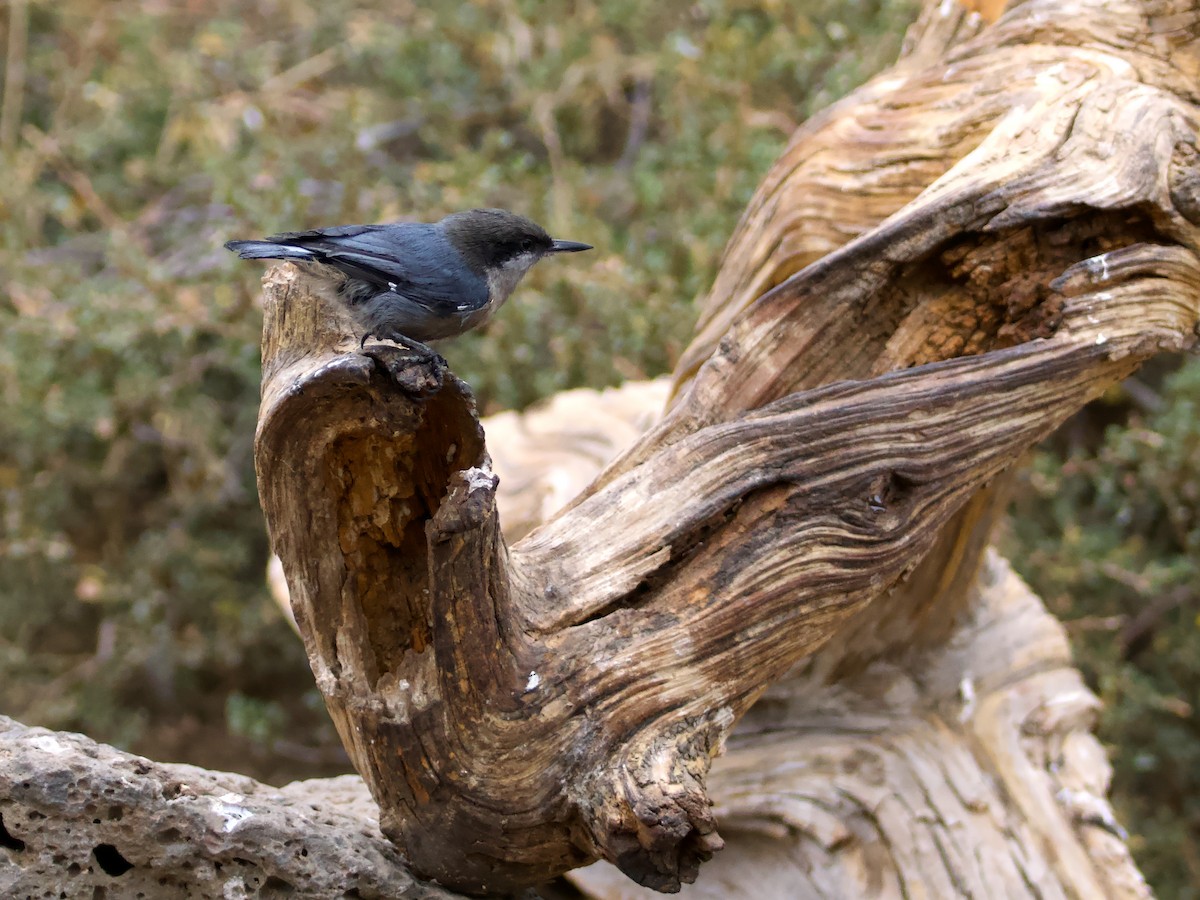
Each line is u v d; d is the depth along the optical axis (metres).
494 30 16.27
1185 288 7.16
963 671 8.98
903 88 8.26
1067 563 12.81
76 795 5.37
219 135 14.59
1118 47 7.80
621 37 17.30
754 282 8.59
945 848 7.67
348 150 14.54
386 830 6.11
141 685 17.06
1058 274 7.14
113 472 14.91
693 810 5.46
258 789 6.64
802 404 6.66
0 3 16.23
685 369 9.02
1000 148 7.29
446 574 5.54
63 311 13.41
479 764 5.80
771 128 15.20
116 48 17.30
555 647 5.93
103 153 16.73
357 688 5.98
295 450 5.81
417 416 5.70
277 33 18.19
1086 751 8.63
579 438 11.00
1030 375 6.86
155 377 14.24
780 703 8.68
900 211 7.21
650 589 6.30
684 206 14.57
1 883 5.31
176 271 14.44
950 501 6.88
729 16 15.38
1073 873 7.64
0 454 15.11
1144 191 6.94
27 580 15.05
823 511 6.48
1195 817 13.12
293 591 6.17
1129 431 12.56
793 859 7.65
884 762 8.12
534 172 15.39
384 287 7.07
